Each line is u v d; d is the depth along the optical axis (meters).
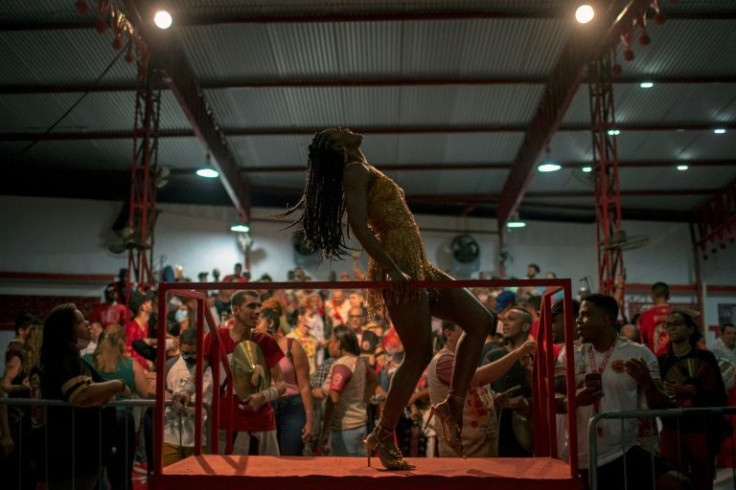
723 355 9.33
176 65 11.66
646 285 19.28
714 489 7.32
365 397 6.80
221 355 4.68
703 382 5.55
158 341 3.67
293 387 6.49
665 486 4.41
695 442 5.44
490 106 13.97
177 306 11.52
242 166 16.67
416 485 3.47
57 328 4.68
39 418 4.99
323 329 12.23
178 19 10.91
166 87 11.93
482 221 19.36
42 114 13.82
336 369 6.66
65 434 4.76
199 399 4.24
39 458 4.92
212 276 17.81
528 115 14.32
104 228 16.83
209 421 5.50
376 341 8.88
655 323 9.77
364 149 15.84
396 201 3.74
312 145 3.90
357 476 3.50
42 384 4.64
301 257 18.34
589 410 4.72
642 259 19.42
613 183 11.31
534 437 4.52
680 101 13.71
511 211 17.03
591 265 19.39
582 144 15.49
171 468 3.73
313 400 7.25
